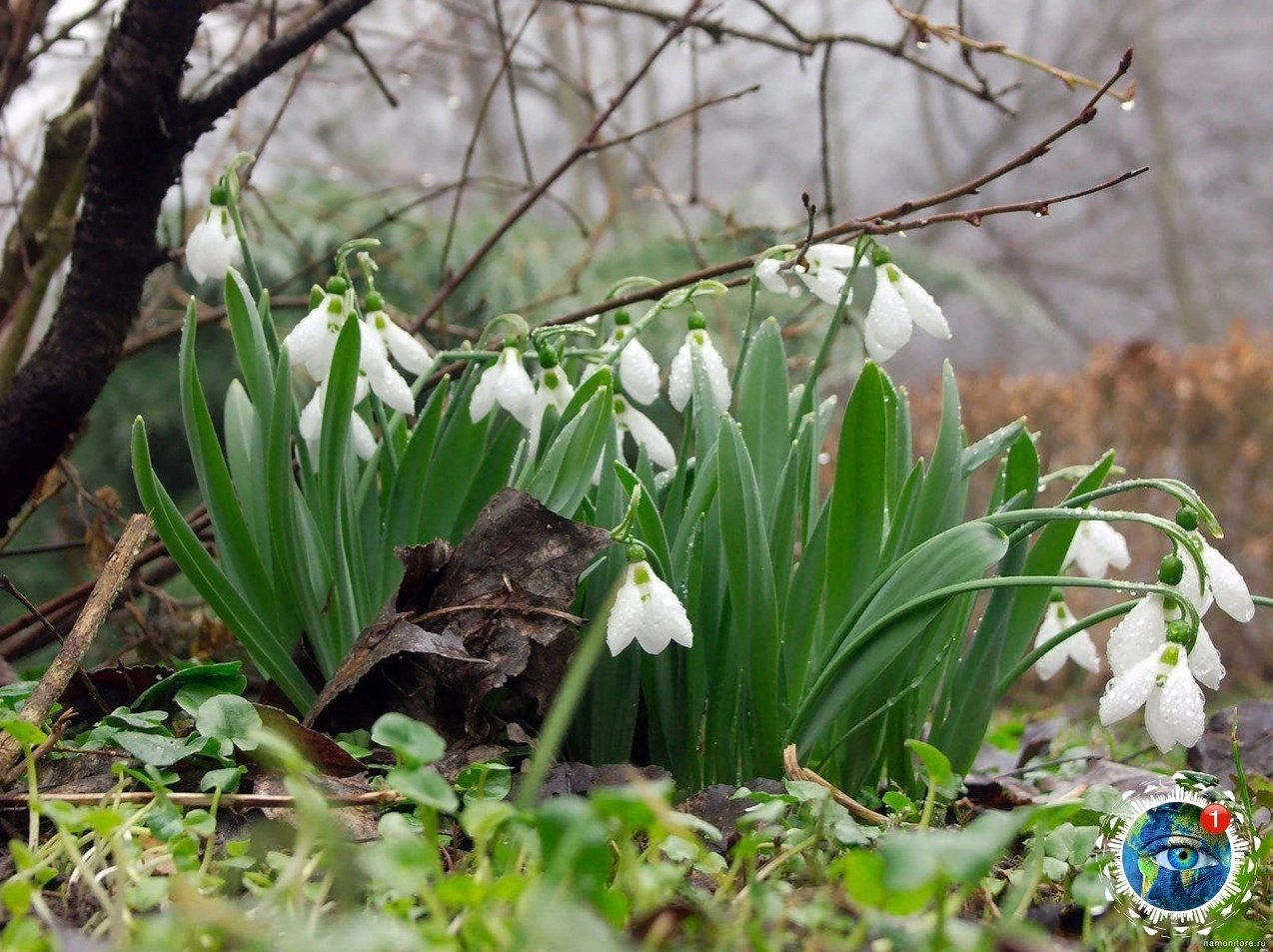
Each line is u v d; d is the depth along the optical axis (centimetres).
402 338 98
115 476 198
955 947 82
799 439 98
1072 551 103
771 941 84
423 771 85
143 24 103
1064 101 572
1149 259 704
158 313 140
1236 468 232
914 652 98
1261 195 689
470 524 101
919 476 98
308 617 98
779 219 221
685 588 98
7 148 116
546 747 81
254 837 91
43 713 94
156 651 115
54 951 83
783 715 98
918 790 100
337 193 200
